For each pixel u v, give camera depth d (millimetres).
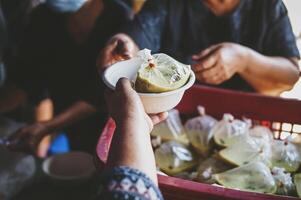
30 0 970
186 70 460
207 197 502
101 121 995
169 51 837
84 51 960
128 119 343
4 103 1088
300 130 752
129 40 780
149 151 326
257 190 591
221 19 785
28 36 1004
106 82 435
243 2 765
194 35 814
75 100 1040
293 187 614
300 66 796
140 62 487
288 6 809
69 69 1003
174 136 712
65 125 950
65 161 908
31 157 903
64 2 931
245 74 796
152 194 287
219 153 667
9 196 829
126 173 291
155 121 466
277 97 712
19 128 981
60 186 855
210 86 807
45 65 1021
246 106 734
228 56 764
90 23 924
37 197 831
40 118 1090
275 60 775
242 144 661
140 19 813
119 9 878
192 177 652
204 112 762
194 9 791
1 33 1007
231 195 494
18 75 1057
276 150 665
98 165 539
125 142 322
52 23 968
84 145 1054
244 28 791
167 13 807
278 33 771
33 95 1073
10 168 858
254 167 611
